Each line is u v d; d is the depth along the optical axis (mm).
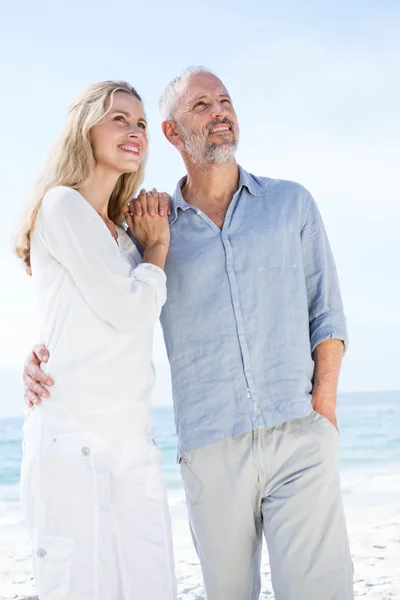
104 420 2375
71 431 2328
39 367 2434
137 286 2463
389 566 5938
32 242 2547
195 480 2824
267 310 2811
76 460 2303
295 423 2773
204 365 2816
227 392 2781
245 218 2889
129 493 2408
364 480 13648
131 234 2908
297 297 2846
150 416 2545
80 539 2252
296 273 2863
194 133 2963
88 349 2398
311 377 2852
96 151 2658
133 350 2465
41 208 2523
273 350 2789
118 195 2873
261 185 2965
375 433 19297
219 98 2998
